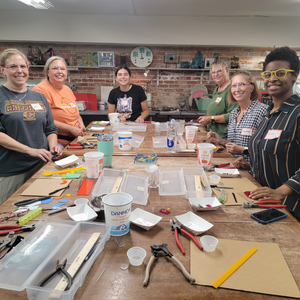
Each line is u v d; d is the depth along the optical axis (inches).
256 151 56.6
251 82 76.8
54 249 26.1
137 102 136.3
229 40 165.9
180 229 32.1
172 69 179.0
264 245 29.4
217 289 23.1
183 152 69.4
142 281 23.9
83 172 52.4
